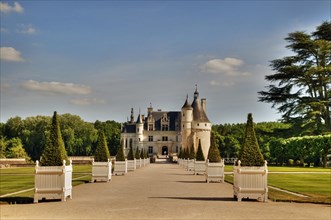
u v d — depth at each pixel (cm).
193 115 12244
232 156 12162
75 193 2094
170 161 11062
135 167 5331
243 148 1895
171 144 14000
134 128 14362
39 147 11325
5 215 1352
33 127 11594
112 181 2984
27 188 2306
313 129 7475
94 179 2923
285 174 3912
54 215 1345
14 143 10338
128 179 3231
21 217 1309
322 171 4619
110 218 1280
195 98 12506
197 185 2650
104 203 1655
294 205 1639
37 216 1327
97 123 15938
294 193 2073
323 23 7912
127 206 1556
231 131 15050
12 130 11744
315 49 7744
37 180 1727
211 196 1962
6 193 2034
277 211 1456
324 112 7681
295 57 7931
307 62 7981
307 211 1466
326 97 7762
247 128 1930
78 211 1430
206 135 12125
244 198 1858
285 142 7550
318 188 2350
